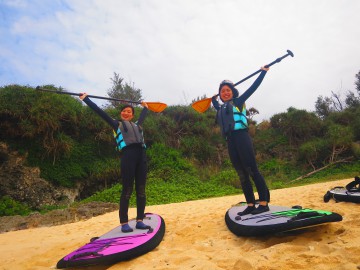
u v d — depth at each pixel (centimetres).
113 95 1864
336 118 1916
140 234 319
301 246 249
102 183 1281
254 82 365
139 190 358
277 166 1599
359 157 1520
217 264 238
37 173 1126
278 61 362
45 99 1189
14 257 347
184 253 276
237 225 316
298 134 1803
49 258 329
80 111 1304
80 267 276
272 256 236
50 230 579
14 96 1155
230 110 362
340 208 395
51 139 1183
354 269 187
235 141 355
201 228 383
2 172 1065
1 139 1123
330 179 1293
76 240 407
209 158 1655
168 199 1040
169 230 396
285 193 704
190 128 1708
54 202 1101
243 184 360
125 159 350
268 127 1947
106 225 555
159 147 1477
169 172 1323
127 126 362
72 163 1228
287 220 280
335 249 231
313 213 284
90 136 1332
